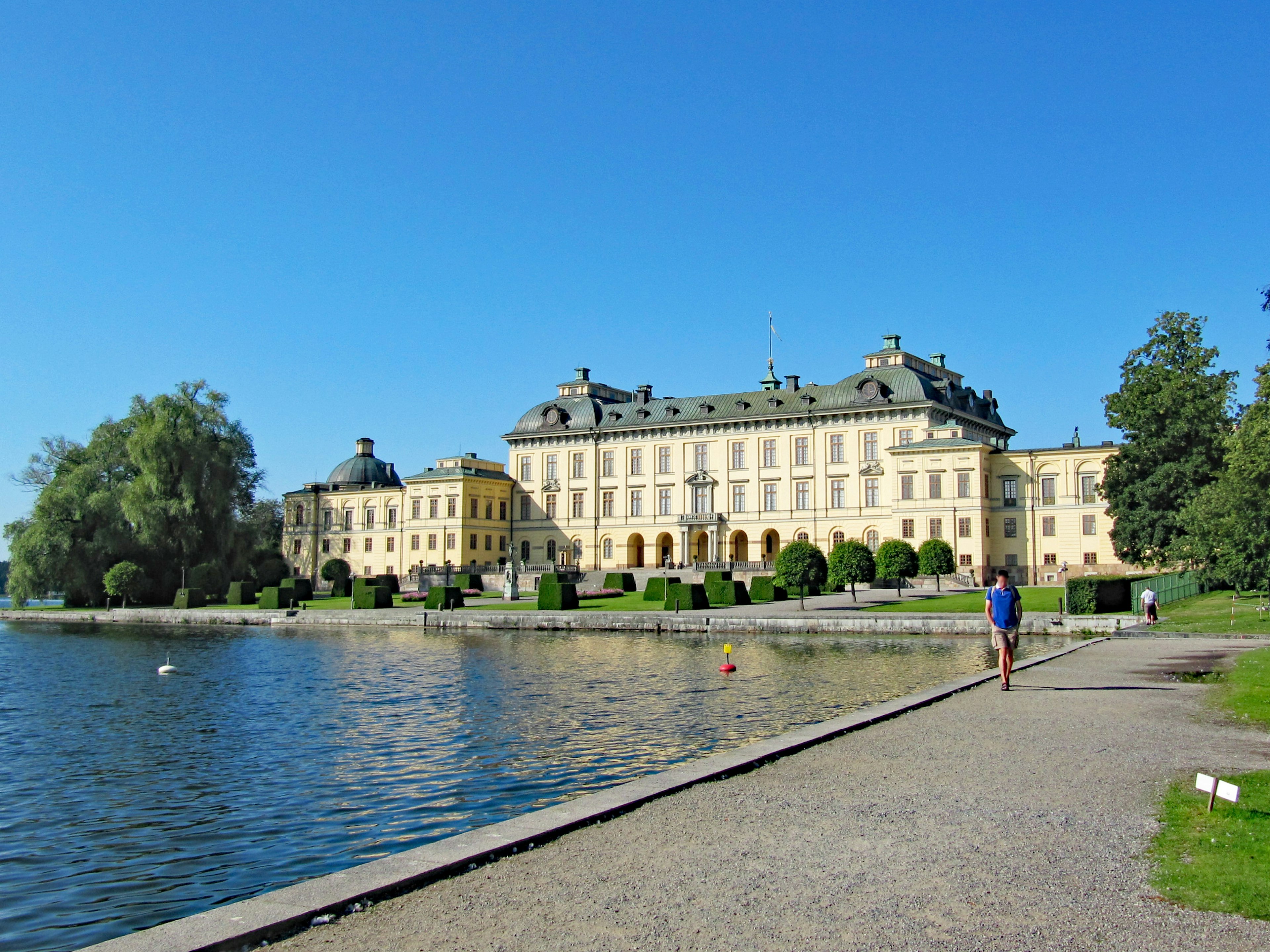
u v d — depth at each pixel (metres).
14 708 36.28
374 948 9.43
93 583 99.50
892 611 67.19
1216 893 10.30
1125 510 75.94
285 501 145.50
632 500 124.19
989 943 9.23
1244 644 39.59
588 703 33.44
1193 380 72.25
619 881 11.19
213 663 51.94
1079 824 13.05
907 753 17.97
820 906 10.27
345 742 27.92
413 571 129.38
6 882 16.58
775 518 114.38
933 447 101.56
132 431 105.06
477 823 18.91
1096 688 26.92
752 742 25.27
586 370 133.75
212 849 18.00
